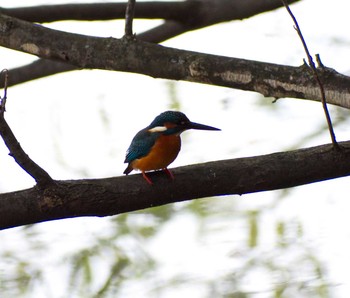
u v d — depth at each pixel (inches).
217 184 346.9
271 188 349.1
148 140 410.3
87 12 504.1
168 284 456.4
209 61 402.9
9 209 329.4
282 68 389.1
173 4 523.5
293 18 317.7
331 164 343.9
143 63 414.3
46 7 498.6
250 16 534.9
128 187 340.2
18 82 555.8
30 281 453.7
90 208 335.3
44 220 335.3
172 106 544.4
